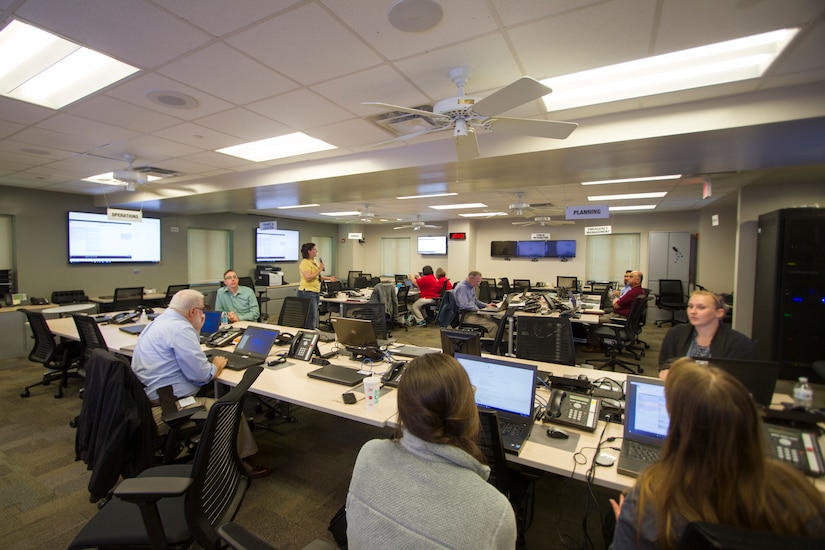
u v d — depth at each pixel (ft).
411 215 33.58
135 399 5.57
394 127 10.44
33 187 19.17
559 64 7.02
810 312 14.25
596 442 5.45
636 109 9.05
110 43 6.27
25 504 7.16
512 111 9.13
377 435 10.00
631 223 31.09
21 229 19.06
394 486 2.59
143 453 5.63
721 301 7.25
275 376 8.30
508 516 2.47
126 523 4.55
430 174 13.60
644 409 5.37
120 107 8.89
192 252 28.60
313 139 11.89
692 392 2.47
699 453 2.38
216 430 4.56
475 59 6.84
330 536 6.46
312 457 8.94
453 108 7.14
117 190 20.10
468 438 2.82
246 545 3.04
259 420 10.76
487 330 17.25
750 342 6.77
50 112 9.14
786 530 2.15
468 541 2.32
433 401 2.72
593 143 9.58
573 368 8.95
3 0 5.14
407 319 26.17
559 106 8.84
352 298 25.66
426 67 7.14
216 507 4.70
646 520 2.51
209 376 7.99
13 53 6.83
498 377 6.26
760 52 6.82
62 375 12.37
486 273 37.24
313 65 7.05
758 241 16.22
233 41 6.24
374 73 7.38
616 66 7.40
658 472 2.60
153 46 6.37
